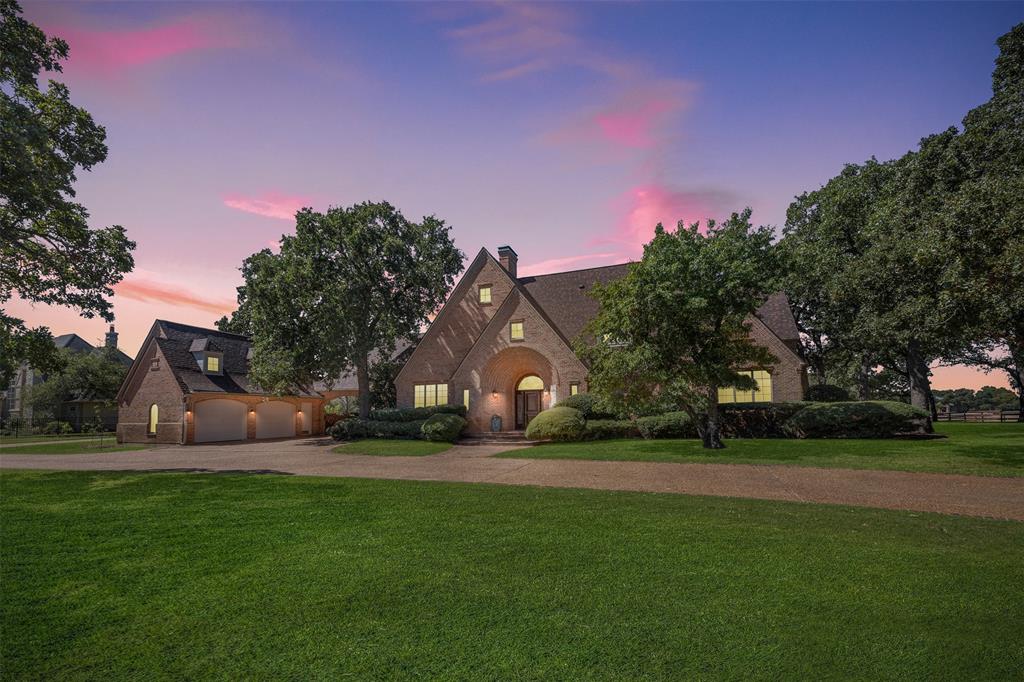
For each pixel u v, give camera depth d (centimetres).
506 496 1027
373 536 726
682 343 1798
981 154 1861
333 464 1745
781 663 377
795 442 1891
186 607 487
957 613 457
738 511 867
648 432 2231
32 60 1611
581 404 2397
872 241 2205
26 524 820
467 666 377
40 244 1769
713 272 1759
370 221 2941
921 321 1727
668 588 519
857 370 3716
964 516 828
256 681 361
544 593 509
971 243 1265
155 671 377
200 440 3155
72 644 418
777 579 541
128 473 1497
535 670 371
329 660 388
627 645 405
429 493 1071
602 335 1848
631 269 1786
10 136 1440
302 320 2964
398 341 3888
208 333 3634
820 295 3306
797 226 3812
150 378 3234
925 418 1961
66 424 4653
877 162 2958
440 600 495
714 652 394
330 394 4266
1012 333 1489
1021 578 539
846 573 557
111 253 1844
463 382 2788
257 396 3469
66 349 5103
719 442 1794
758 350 1811
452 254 3122
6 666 383
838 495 1022
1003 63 1856
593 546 664
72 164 1742
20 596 518
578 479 1279
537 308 2683
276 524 805
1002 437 1958
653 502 952
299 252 2841
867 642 407
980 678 355
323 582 546
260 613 471
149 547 683
